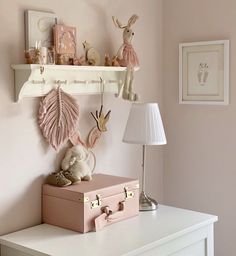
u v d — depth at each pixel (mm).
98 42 2561
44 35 2262
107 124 2639
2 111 2143
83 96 2482
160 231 2174
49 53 2205
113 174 2699
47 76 2266
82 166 2377
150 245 2016
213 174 2840
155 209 2518
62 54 2295
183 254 2246
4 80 2141
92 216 2186
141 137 2422
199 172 2896
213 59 2770
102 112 2582
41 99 2271
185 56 2881
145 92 2891
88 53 2465
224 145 2785
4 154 2160
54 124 2324
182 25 2895
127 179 2438
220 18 2744
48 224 2297
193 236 2289
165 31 2969
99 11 2555
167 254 2141
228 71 2725
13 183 2205
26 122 2236
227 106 2756
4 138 2156
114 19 2641
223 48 2725
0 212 2162
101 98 2578
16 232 2197
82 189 2217
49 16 2277
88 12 2494
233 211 2775
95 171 2584
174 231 2172
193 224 2273
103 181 2387
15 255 2078
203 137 2865
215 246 2863
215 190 2838
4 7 2125
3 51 2131
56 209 2262
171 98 2979
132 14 2760
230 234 2797
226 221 2809
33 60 2131
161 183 3043
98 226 2189
